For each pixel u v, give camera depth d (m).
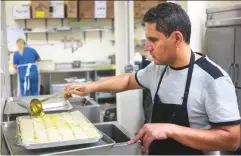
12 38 5.48
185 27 1.13
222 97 1.11
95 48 6.07
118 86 1.53
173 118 1.25
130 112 3.24
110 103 5.55
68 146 1.16
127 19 3.22
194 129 1.11
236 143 1.09
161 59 1.17
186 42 1.19
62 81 5.83
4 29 1.98
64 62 5.93
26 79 4.97
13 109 1.71
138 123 3.23
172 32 1.10
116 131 1.46
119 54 3.25
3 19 1.94
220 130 1.08
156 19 1.10
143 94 3.09
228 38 2.38
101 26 6.02
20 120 1.42
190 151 1.25
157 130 1.09
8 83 2.18
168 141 1.27
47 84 5.76
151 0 5.39
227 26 2.40
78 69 5.41
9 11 5.53
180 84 1.23
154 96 1.35
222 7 2.45
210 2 2.97
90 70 5.47
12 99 1.96
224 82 1.13
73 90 1.55
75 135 1.19
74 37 5.95
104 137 1.23
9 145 1.20
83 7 5.46
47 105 1.70
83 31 5.94
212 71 1.17
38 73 5.09
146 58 3.02
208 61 1.23
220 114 1.09
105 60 5.84
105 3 5.54
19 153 1.11
